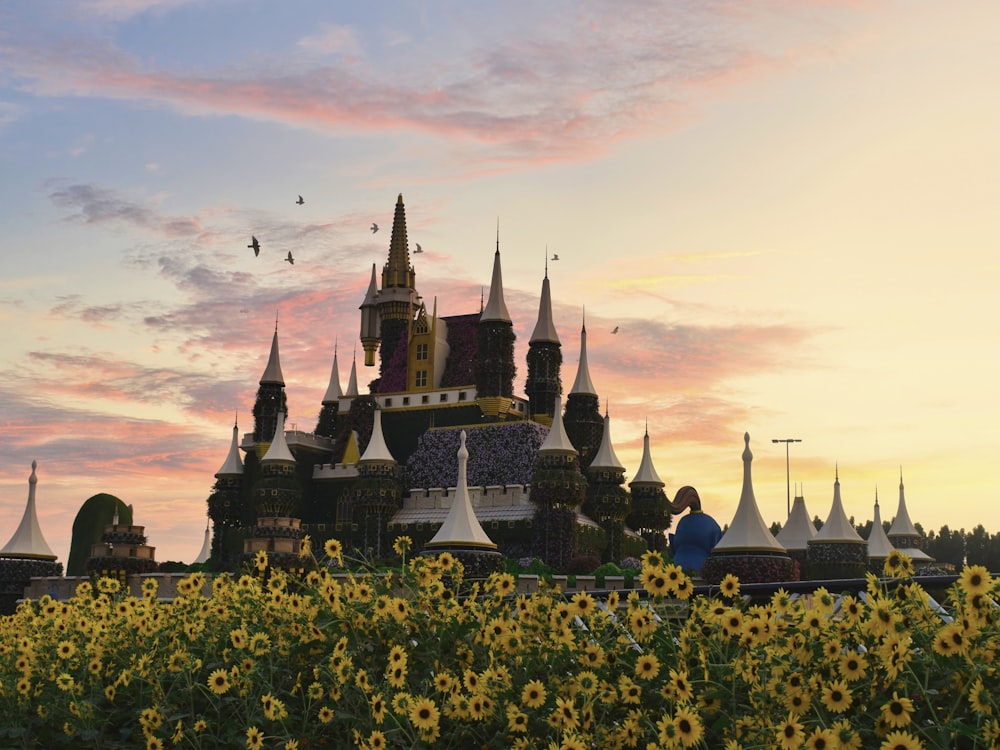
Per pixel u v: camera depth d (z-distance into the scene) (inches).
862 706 497.7
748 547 3403.1
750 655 511.8
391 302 4849.9
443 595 638.5
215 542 4552.2
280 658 669.9
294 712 647.8
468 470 4239.7
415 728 572.4
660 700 547.8
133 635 705.0
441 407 4480.8
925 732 456.1
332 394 5059.1
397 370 4726.9
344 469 4507.9
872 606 496.4
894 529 5027.1
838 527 4028.1
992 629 482.6
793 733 458.3
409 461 4360.2
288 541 3129.9
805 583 934.4
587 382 4522.6
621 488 4210.1
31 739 679.1
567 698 548.1
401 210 5029.5
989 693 461.1
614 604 587.5
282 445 4365.2
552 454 3919.8
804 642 506.0
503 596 627.5
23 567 3735.2
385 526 4133.9
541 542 3863.2
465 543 3363.7
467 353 4682.6
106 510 4453.7
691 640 536.1
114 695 675.4
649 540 4461.1
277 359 4785.9
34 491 3873.0
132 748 654.5
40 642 716.0
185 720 652.7
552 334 4584.2
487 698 541.3
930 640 494.9
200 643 697.0
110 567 3400.6
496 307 4490.7
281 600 689.6
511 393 4456.2
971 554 7342.5
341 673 584.7
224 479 4601.4
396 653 579.5
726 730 507.2
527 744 519.8
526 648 585.9
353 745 616.1
